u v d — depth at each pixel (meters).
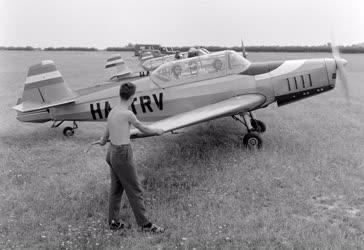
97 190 5.12
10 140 8.08
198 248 3.52
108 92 8.00
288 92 7.16
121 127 3.75
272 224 3.94
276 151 6.52
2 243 3.70
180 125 5.70
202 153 6.66
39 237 3.83
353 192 4.80
